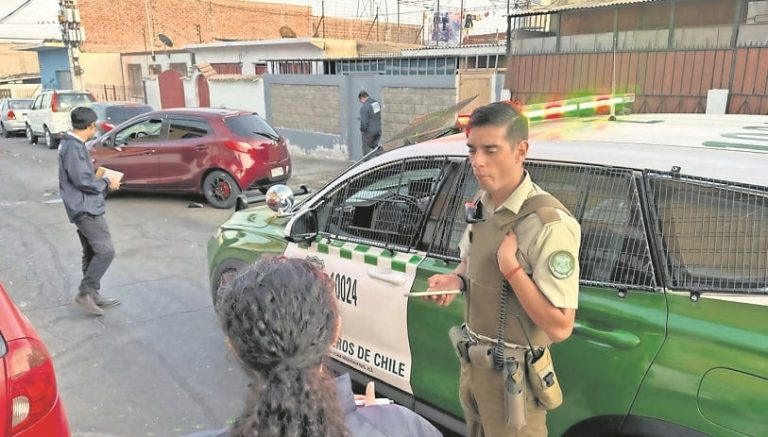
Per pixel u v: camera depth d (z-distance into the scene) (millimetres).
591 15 9750
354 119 13664
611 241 2100
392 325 2807
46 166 13758
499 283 1827
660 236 1992
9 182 11609
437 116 3254
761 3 7926
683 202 1966
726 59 8227
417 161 2811
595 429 2090
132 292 5359
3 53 41562
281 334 988
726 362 1772
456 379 2562
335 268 3080
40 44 27688
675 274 1943
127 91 27219
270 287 1028
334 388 1060
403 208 2840
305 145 14984
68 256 6508
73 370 3902
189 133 8961
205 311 4898
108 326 4602
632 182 2080
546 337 1841
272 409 958
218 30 33094
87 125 4578
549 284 1672
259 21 34344
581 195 2203
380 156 3020
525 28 10594
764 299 1775
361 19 32000
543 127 2674
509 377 1844
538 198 1755
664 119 2768
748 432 1735
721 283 1863
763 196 1827
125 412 3408
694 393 1830
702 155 2002
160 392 3627
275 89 15570
